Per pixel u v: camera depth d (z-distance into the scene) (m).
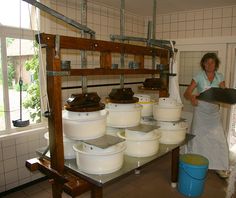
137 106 1.81
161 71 2.21
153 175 3.06
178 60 3.73
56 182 1.49
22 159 2.68
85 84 1.56
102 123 1.52
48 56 1.35
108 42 1.62
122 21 1.82
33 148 2.75
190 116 3.67
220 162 2.94
